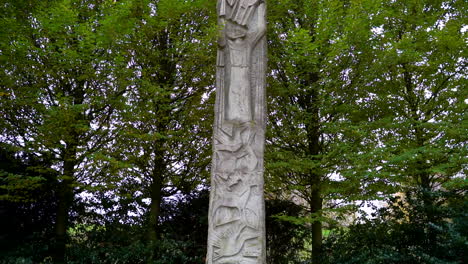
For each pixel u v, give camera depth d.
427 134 10.61
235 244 6.51
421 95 11.42
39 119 10.28
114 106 9.96
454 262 8.20
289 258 13.05
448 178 10.59
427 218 9.45
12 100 9.38
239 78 7.23
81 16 11.05
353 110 10.76
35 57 10.13
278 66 11.70
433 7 11.81
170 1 9.60
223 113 7.14
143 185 12.20
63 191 10.45
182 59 11.03
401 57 9.95
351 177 9.66
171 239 11.08
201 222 11.45
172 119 11.27
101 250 10.98
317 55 10.64
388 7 11.40
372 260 9.12
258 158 6.94
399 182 10.66
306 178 11.19
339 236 11.27
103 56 10.03
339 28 10.78
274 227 12.85
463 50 10.51
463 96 10.65
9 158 10.72
